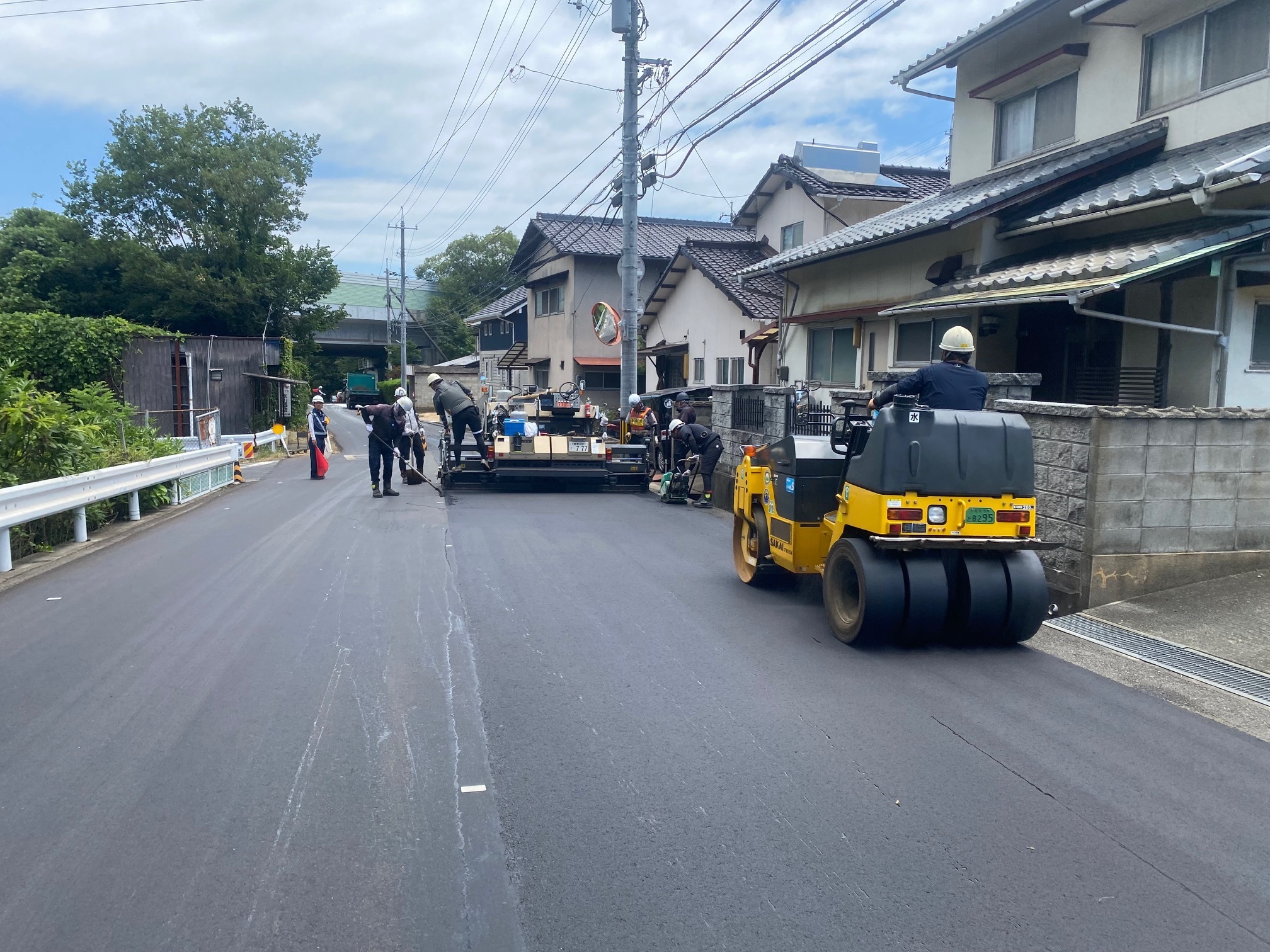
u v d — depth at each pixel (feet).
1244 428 24.89
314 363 270.87
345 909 10.98
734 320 74.49
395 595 26.40
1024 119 45.50
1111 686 19.04
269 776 14.49
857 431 22.90
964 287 36.78
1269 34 33.45
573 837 12.71
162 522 40.60
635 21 58.39
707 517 44.57
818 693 18.54
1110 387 36.27
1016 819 13.34
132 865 11.90
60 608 24.67
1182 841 12.76
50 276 122.93
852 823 13.16
